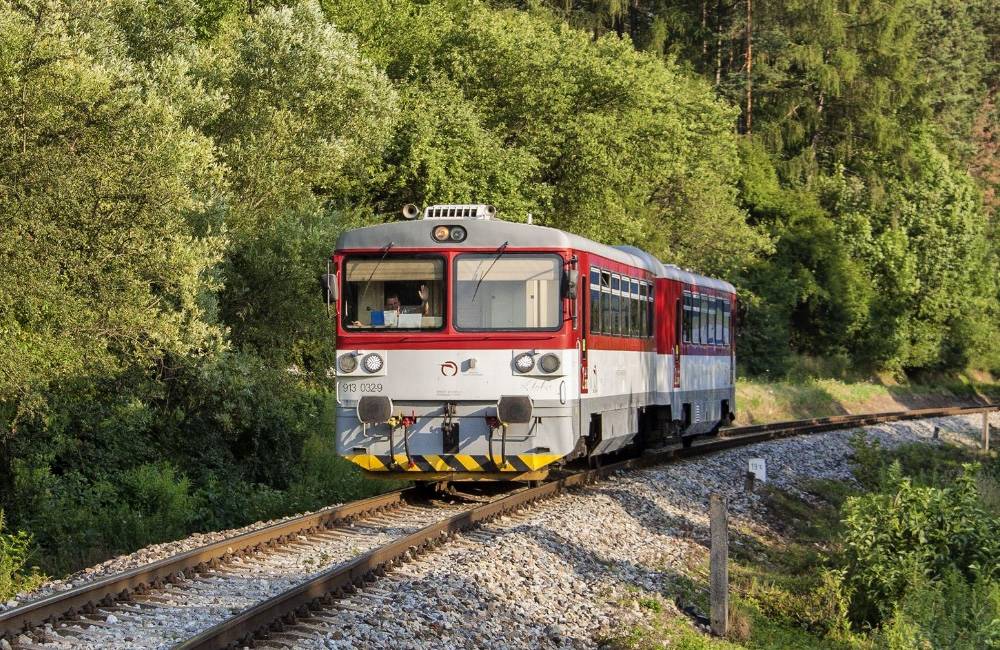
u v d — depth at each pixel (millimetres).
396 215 32406
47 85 15977
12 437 16578
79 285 16344
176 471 19359
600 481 19312
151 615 9406
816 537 19906
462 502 16453
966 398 68812
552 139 35625
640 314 19641
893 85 73188
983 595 13523
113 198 16281
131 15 26422
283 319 22172
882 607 14062
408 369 15180
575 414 15289
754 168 62812
